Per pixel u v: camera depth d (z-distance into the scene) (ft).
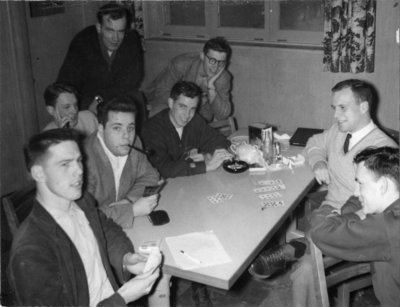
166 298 5.87
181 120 8.38
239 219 6.44
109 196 6.88
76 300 4.84
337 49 11.41
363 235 5.06
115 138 6.58
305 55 12.05
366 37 11.12
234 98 13.46
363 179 5.23
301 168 8.18
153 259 5.26
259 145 8.88
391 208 5.09
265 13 12.81
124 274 5.66
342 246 5.19
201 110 10.74
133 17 13.96
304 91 12.39
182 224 6.34
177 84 8.34
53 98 8.27
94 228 5.42
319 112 12.39
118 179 7.05
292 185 7.51
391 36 10.98
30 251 4.50
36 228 4.66
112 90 10.68
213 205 6.88
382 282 5.29
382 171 5.11
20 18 11.60
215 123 10.05
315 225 5.39
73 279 4.80
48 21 12.71
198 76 10.82
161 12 14.21
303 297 5.56
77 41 10.42
